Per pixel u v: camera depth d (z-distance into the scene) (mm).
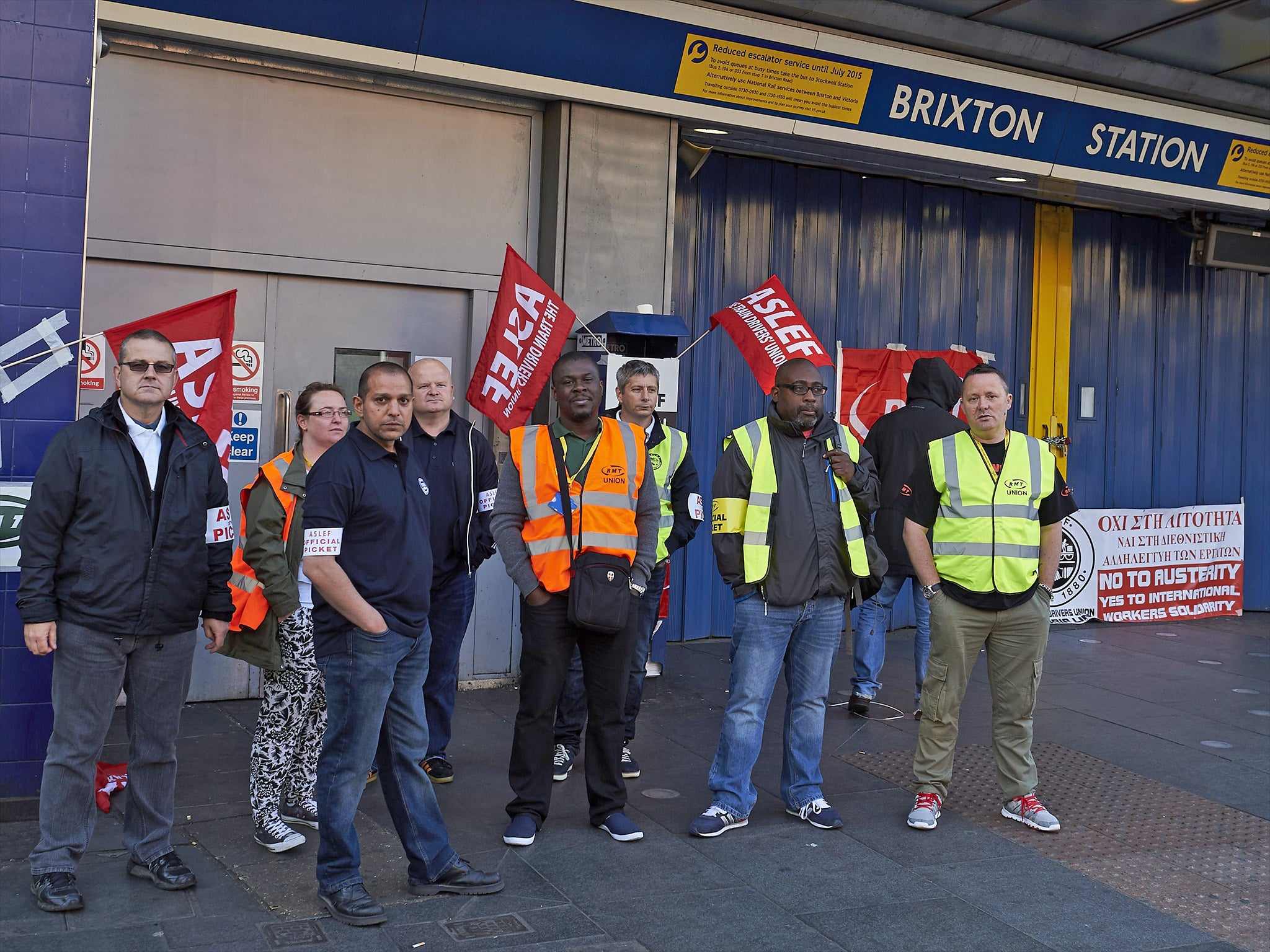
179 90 5824
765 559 4309
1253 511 10195
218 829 4223
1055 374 9320
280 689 4051
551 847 4156
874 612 6160
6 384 4258
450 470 4797
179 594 3678
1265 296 10172
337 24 5809
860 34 7066
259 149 5996
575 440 4266
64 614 3553
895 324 8656
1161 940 3537
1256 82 8320
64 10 4305
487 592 6559
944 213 8812
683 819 4504
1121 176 8516
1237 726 6203
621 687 4262
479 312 6527
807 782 4504
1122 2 6871
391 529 3500
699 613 8102
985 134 7809
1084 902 3812
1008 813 4609
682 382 7906
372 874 3857
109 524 3561
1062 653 8031
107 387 5801
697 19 6508
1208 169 8789
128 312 5832
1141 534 9312
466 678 6527
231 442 5941
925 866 4086
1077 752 5617
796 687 4527
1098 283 9492
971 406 4543
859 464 4469
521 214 6648
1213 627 9242
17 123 4262
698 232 7898
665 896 3750
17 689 4246
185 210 5859
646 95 6664
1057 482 4570
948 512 4562
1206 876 4082
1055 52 7559
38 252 4301
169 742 3752
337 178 6172
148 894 3643
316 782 4301
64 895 3484
